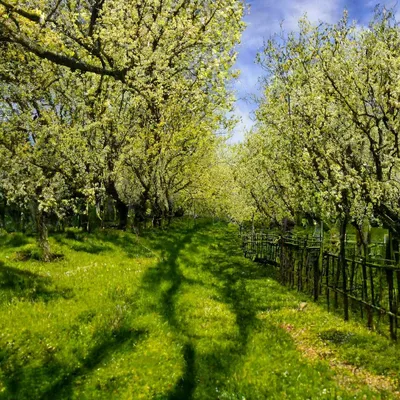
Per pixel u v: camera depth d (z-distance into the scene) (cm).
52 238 2925
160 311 1777
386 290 2041
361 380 1126
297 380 1151
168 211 4800
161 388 1158
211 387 1184
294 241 2503
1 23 1134
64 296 1761
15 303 1594
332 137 1766
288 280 2412
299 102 1886
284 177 2614
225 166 4925
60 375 1193
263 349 1401
